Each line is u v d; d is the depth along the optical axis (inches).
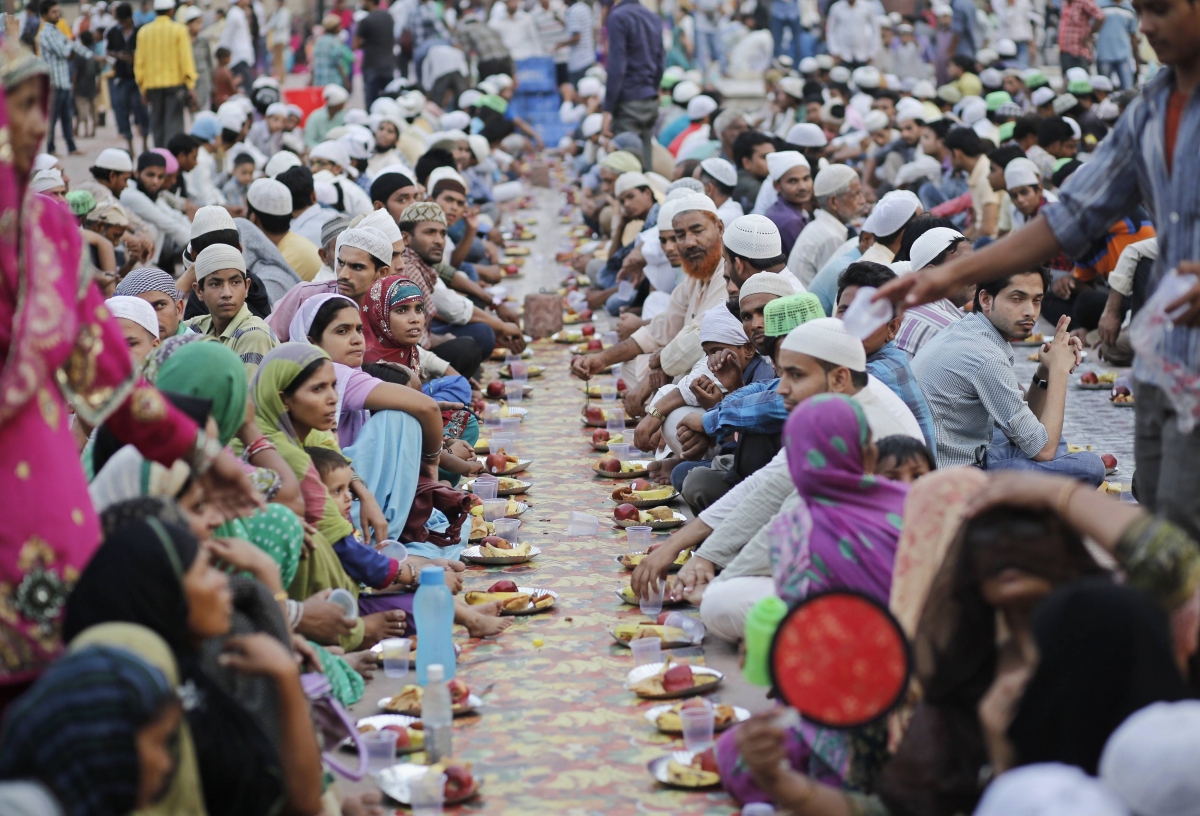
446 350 1002.1
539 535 736.3
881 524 407.2
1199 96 366.0
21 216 349.1
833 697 334.3
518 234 1973.4
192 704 327.0
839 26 2758.4
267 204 1002.1
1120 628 288.7
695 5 2984.7
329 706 436.5
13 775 273.1
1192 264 347.9
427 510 688.4
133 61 2181.3
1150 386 382.9
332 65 2613.2
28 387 343.3
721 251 864.9
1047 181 1530.5
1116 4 2476.6
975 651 343.6
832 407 415.5
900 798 348.5
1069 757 291.4
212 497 433.4
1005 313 685.3
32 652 349.1
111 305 666.8
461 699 502.6
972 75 2326.5
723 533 571.5
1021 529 330.3
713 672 525.3
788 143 1520.7
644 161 1854.1
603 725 492.4
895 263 778.2
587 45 2938.0
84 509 364.8
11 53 347.9
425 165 1412.4
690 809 425.1
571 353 1250.6
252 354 706.2
